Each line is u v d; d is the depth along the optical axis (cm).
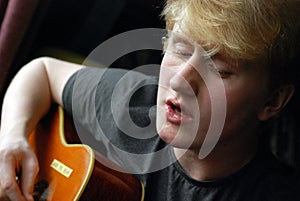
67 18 420
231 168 221
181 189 227
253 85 205
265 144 237
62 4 413
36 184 246
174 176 229
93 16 420
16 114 273
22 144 252
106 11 421
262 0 195
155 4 355
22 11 299
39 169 255
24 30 306
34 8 302
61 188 231
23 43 318
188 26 199
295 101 297
